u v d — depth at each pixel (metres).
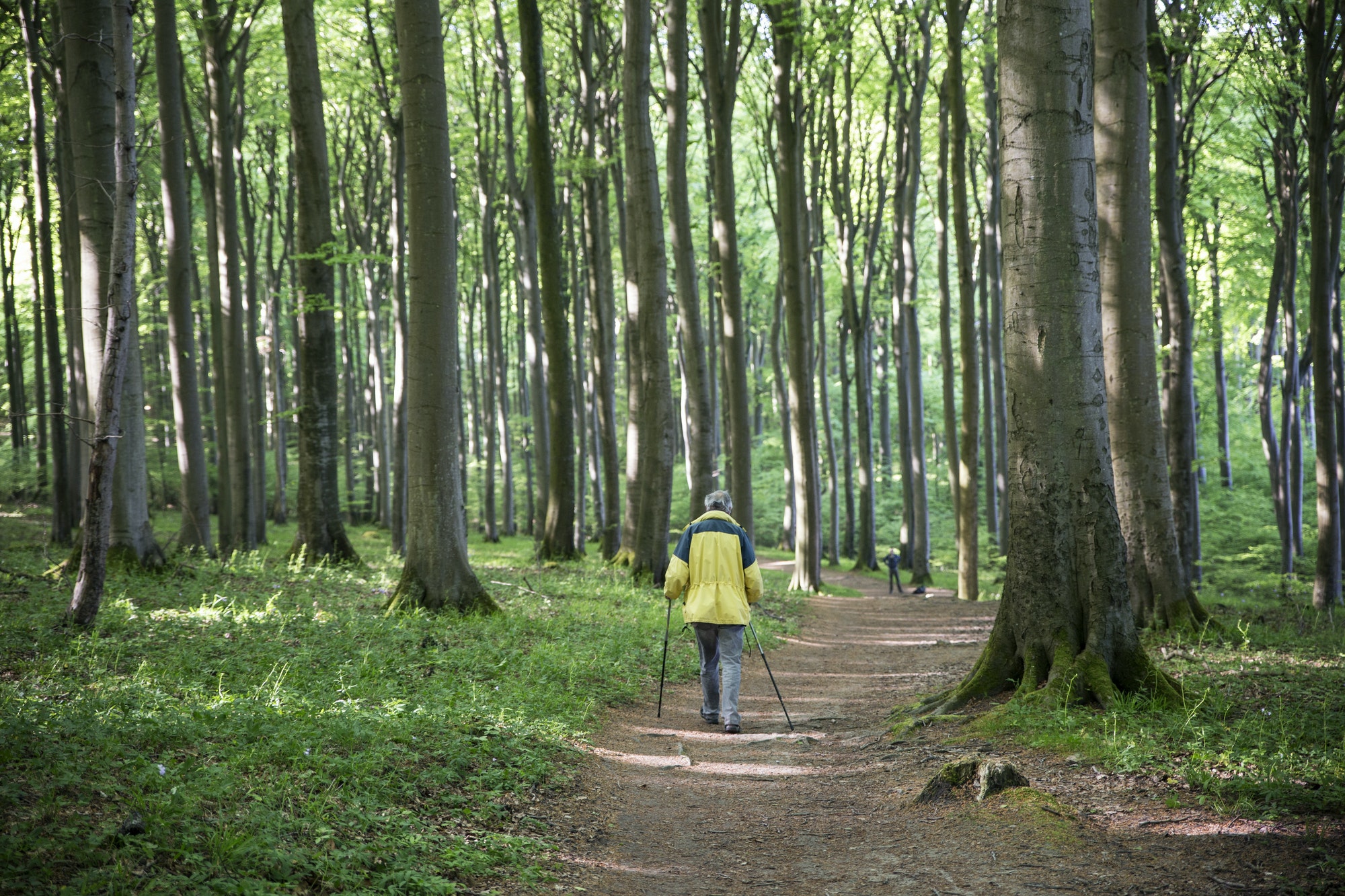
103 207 11.16
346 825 3.86
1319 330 14.07
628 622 11.32
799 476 21.67
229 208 18.05
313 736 4.81
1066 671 6.11
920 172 28.56
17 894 2.76
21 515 25.78
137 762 4.03
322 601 10.91
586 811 4.78
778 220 24.66
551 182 18.72
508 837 4.11
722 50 17.78
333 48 21.28
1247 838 3.77
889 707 7.64
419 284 10.66
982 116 26.94
